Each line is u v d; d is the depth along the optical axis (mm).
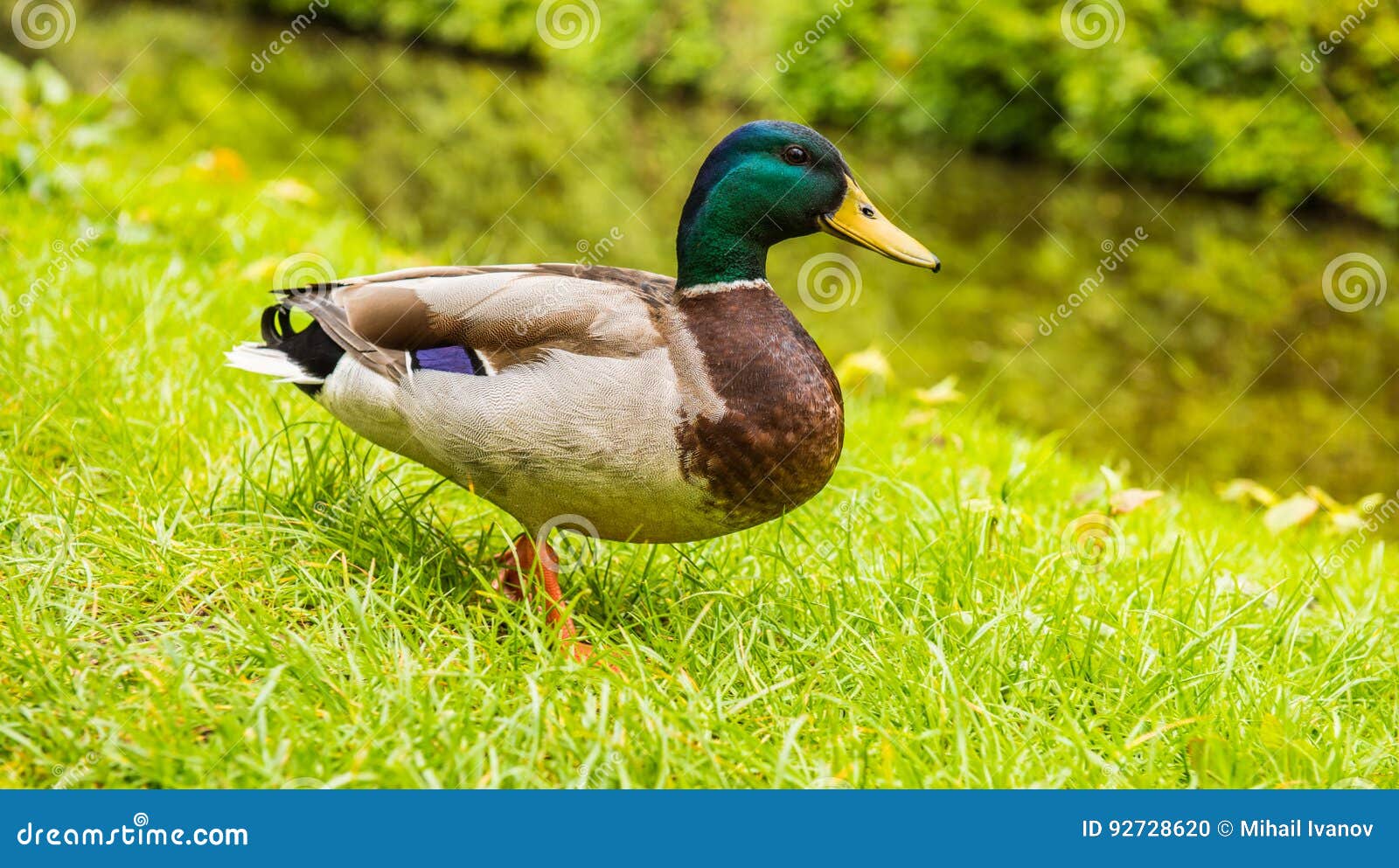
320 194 7883
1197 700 2586
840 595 2932
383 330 2688
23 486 3004
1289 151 10180
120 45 13391
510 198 8477
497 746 2223
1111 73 10914
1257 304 7762
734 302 2730
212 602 2643
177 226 5547
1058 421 5762
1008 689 2594
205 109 10258
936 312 7145
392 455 3482
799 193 2793
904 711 2467
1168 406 6070
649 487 2586
